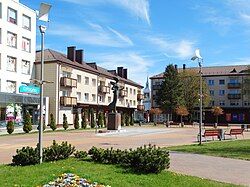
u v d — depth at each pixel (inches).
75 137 1172.5
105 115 2128.4
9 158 591.2
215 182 390.6
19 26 1820.9
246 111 3228.3
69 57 2249.0
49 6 488.1
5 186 334.0
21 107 1694.1
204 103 2945.4
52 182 347.6
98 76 2450.8
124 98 2888.8
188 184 371.2
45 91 1953.7
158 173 419.2
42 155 486.9
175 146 835.4
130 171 424.5
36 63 1947.6
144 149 447.2
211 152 692.1
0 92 1533.0
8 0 1729.8
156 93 3410.4
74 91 2144.4
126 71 3075.8
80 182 349.7
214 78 3393.2
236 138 1205.1
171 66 2982.3
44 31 491.2
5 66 1710.1
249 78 2864.2
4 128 1553.9
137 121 3129.9
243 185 379.2
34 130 1609.3
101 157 493.7
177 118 3221.0
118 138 1141.1
